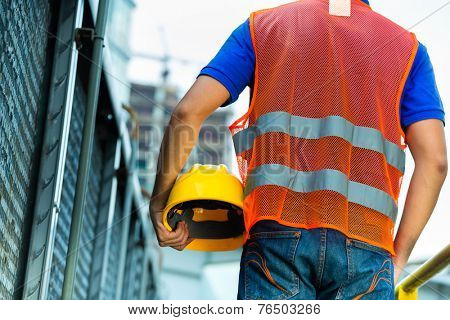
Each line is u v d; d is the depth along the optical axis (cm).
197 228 354
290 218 309
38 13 420
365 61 323
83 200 443
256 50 325
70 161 543
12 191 394
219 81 324
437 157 327
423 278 407
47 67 446
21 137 404
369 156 316
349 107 319
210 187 331
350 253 306
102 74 561
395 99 324
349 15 331
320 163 312
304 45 323
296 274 308
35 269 429
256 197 312
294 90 319
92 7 486
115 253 786
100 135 655
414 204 329
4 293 404
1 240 381
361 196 312
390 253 318
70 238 442
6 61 364
